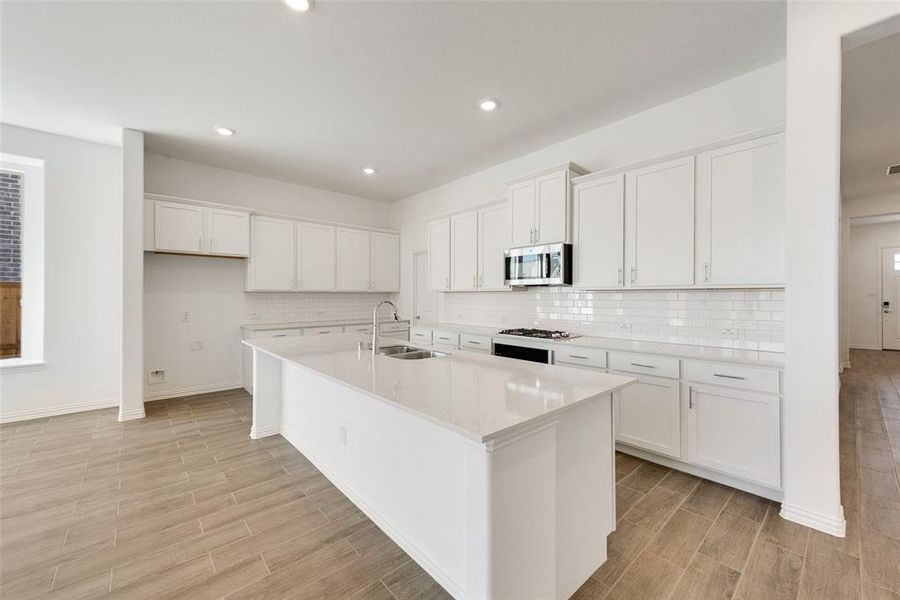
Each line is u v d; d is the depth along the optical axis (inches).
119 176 162.4
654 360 105.3
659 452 104.4
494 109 126.3
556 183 137.0
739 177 98.4
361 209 237.6
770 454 86.4
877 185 205.6
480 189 189.5
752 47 95.7
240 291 193.5
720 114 111.8
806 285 78.1
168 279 174.1
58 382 150.9
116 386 162.6
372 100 120.3
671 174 110.8
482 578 48.1
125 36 89.9
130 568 68.1
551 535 55.6
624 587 63.7
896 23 69.4
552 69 104.4
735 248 99.0
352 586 64.5
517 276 149.9
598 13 83.6
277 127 139.7
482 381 71.5
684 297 119.6
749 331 107.7
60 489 95.0
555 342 129.4
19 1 78.2
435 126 138.9
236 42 92.4
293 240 197.5
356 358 96.3
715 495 91.4
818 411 77.2
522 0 79.7
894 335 296.2
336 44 93.4
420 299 230.2
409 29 88.3
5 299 147.9
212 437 129.3
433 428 67.1
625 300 133.6
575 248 134.2
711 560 69.7
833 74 74.4
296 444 120.6
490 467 47.3
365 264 225.0
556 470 59.2
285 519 83.4
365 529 80.2
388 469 78.5
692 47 95.6
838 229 74.8
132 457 113.3
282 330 192.1
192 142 153.7
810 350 77.9
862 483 96.2
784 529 78.0
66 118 133.2
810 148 77.2
